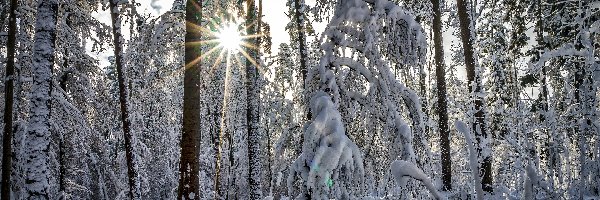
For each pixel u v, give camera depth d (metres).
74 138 15.23
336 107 6.04
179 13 11.31
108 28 14.96
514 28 14.03
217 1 13.34
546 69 10.60
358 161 5.59
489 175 11.84
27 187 11.47
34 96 11.96
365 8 6.05
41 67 12.09
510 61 13.60
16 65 13.35
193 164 9.68
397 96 6.18
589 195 8.65
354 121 6.55
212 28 13.61
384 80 6.12
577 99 9.87
